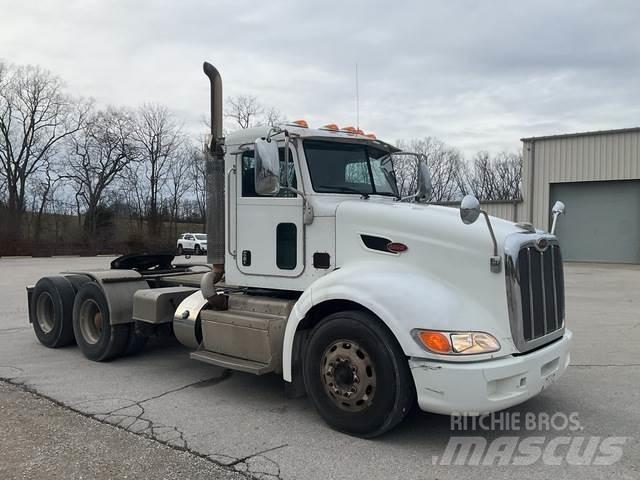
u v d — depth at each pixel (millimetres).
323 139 5078
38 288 7844
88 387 5695
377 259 4543
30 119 51656
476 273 4105
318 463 3801
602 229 26109
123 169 57219
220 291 5719
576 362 6777
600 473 3654
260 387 5691
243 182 5355
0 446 4109
